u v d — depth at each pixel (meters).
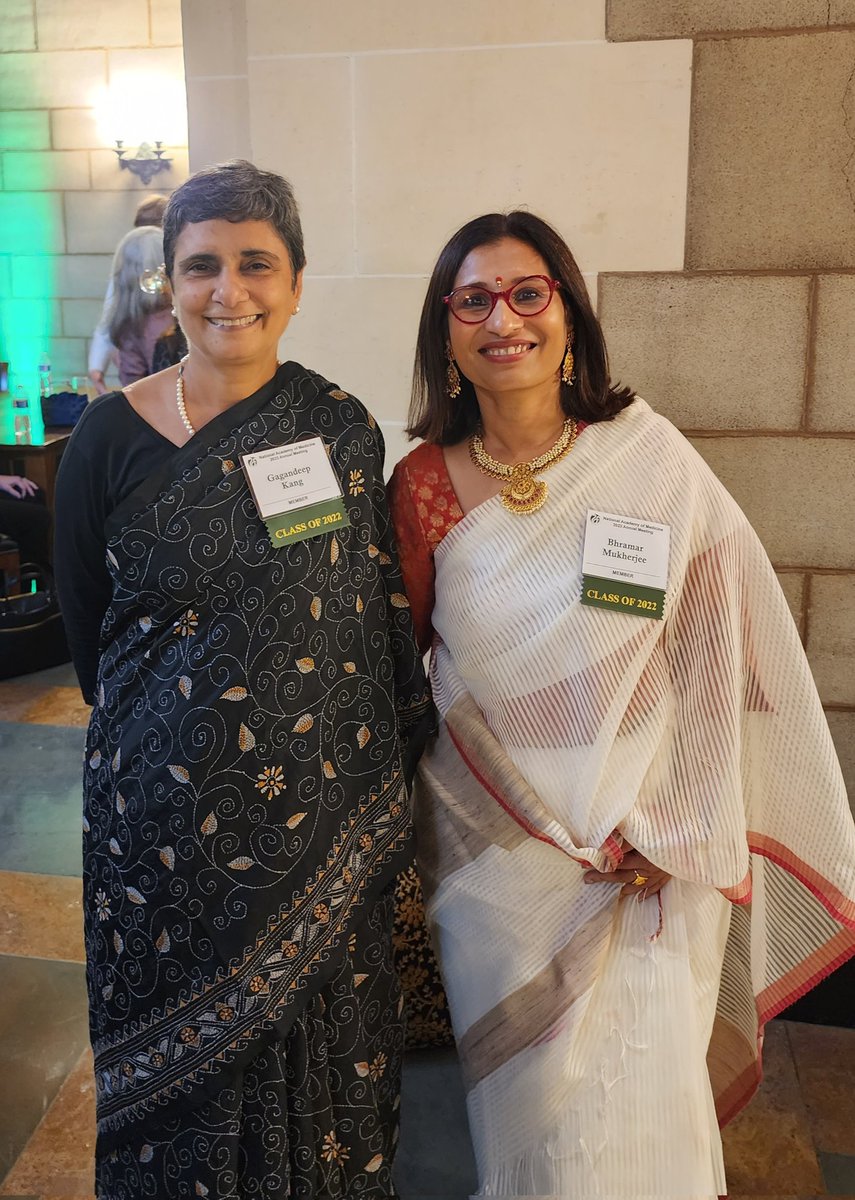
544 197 2.01
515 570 1.46
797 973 1.76
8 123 5.56
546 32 1.93
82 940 2.47
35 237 5.71
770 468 2.05
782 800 1.62
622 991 1.48
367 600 1.46
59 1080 2.03
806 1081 2.01
